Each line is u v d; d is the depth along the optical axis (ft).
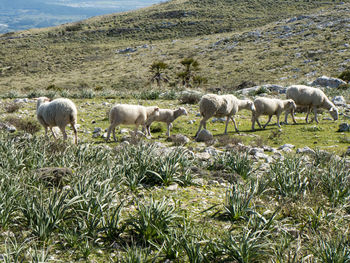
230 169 25.98
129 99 76.28
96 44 340.59
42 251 13.10
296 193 19.75
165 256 14.32
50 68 262.47
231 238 14.08
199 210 18.72
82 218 16.21
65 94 82.38
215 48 248.73
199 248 13.62
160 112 42.86
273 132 41.55
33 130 42.47
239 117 55.26
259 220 16.63
